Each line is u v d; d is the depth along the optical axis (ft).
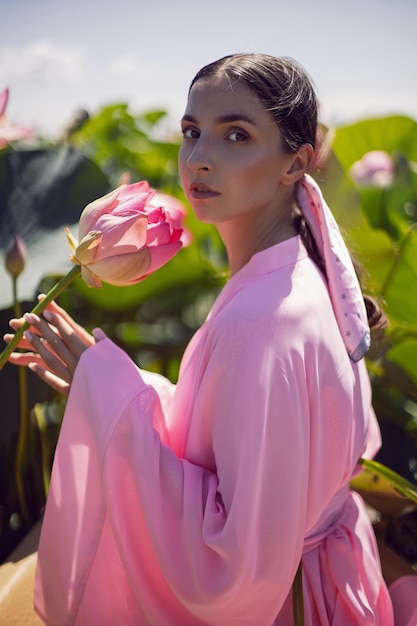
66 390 4.15
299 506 3.74
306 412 3.75
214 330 3.78
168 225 3.80
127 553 3.87
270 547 3.69
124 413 3.84
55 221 6.44
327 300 3.99
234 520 3.61
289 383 3.65
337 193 6.55
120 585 4.05
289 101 3.87
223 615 3.80
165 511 3.76
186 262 6.97
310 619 4.09
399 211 8.85
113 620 4.09
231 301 3.87
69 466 4.05
